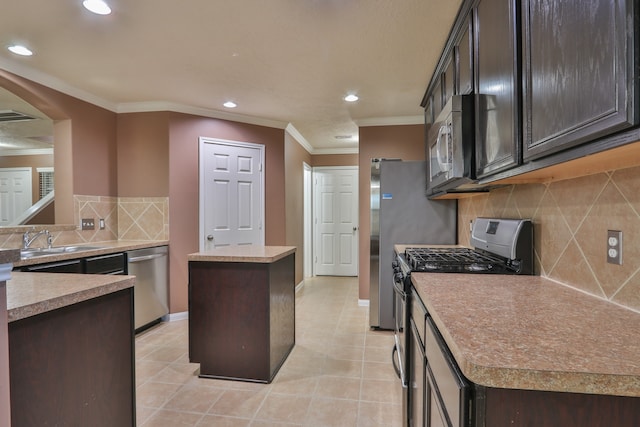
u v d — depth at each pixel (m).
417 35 2.17
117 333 1.31
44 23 2.03
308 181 5.96
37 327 1.00
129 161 3.56
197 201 3.68
